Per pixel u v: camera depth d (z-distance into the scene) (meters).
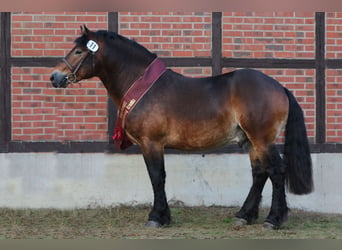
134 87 6.27
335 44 7.57
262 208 7.52
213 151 7.57
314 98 7.57
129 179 7.56
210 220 6.84
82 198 7.53
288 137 6.15
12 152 7.47
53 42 7.48
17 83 7.46
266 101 6.04
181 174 7.57
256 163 6.46
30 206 7.51
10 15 7.43
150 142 6.22
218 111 6.15
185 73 7.51
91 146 7.52
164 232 6.18
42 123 7.49
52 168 7.51
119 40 6.43
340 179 7.57
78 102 7.52
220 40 7.51
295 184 6.10
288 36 7.54
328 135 7.57
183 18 7.52
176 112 6.19
